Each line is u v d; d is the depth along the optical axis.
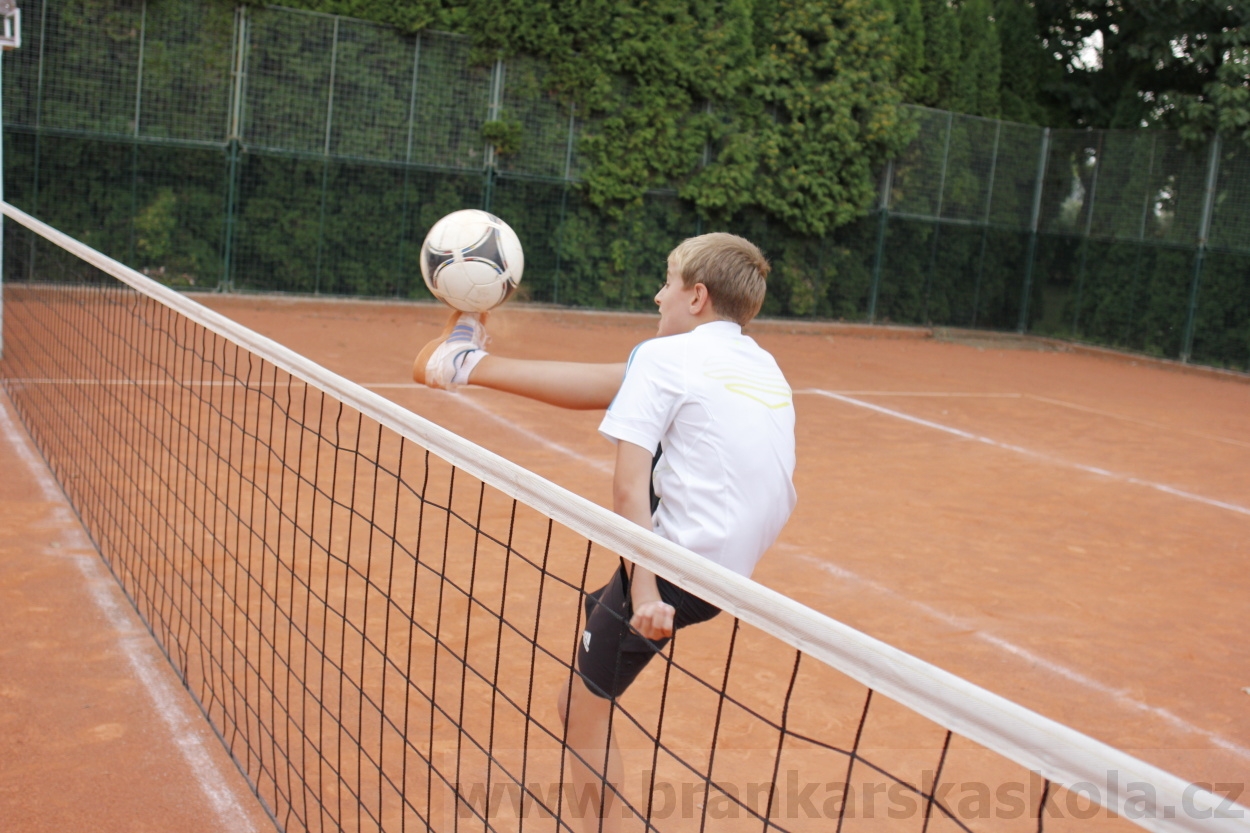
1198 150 19.34
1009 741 1.31
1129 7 22.73
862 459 8.84
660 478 2.48
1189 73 23.11
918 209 20.97
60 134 14.32
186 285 15.40
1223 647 5.04
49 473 6.21
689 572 1.77
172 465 6.39
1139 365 19.91
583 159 17.91
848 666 1.51
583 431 8.83
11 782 3.17
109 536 5.15
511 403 9.77
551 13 17.14
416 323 15.78
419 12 16.16
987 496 7.89
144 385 8.66
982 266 21.83
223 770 3.30
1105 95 23.97
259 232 15.80
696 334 2.52
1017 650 4.79
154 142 14.90
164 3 14.77
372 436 7.72
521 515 6.12
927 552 6.22
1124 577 6.09
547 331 16.39
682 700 4.02
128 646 4.09
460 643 4.29
